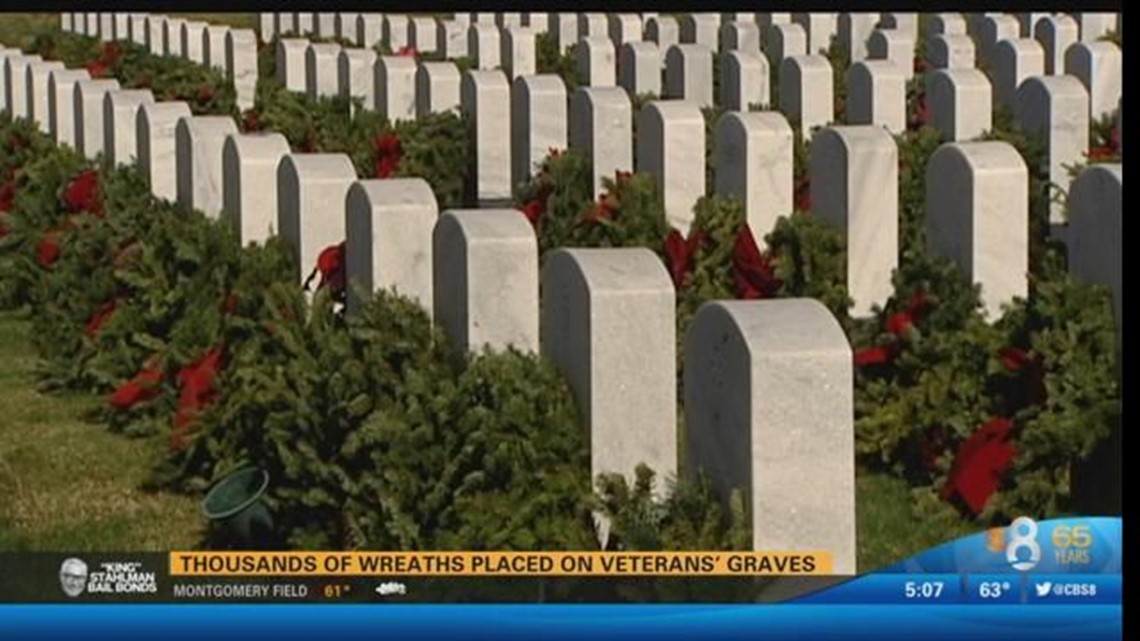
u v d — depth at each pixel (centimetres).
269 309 1466
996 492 1366
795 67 2480
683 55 2808
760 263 1666
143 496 1504
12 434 1672
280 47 3409
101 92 2422
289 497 1304
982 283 1576
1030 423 1341
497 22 3759
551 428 1183
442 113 2517
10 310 2108
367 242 1470
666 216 1872
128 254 1736
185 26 3731
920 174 1836
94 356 1769
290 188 1650
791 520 1073
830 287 1638
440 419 1212
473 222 1291
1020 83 2492
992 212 1573
